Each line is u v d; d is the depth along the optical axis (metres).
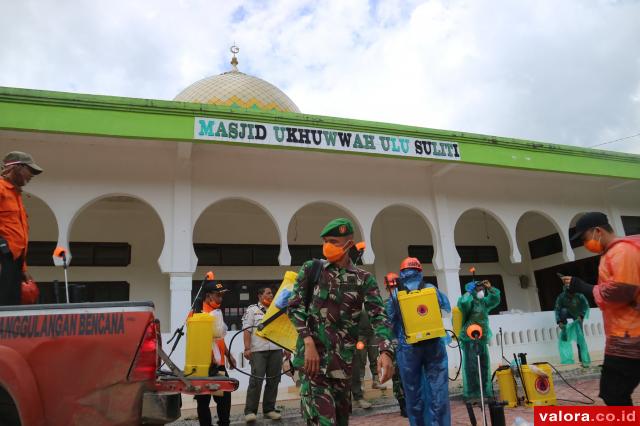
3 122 6.47
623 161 11.30
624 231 12.11
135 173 7.79
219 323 4.95
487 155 9.51
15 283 3.62
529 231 14.24
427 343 4.05
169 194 7.88
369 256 8.99
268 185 8.59
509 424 4.71
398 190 9.62
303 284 2.99
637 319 2.87
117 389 2.73
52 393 2.69
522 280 13.91
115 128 6.96
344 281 2.98
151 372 2.82
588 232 3.18
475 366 5.95
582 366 8.66
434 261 9.59
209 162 8.30
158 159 7.98
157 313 10.03
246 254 11.17
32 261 9.43
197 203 8.02
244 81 14.04
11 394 2.65
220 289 5.04
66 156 7.53
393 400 6.60
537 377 5.61
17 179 3.86
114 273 9.95
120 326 2.83
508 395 5.76
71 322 2.81
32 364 2.72
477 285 6.24
